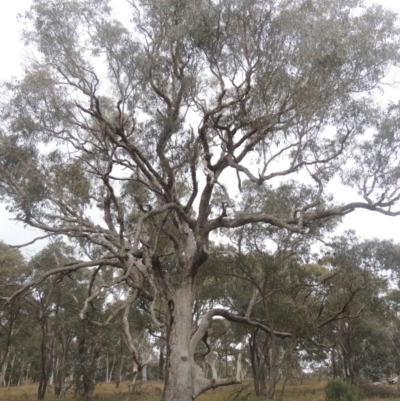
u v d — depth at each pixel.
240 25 16.25
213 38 16.44
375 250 21.52
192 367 16.78
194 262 17.89
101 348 28.11
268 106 16.56
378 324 30.31
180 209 17.48
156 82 18.33
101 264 18.05
